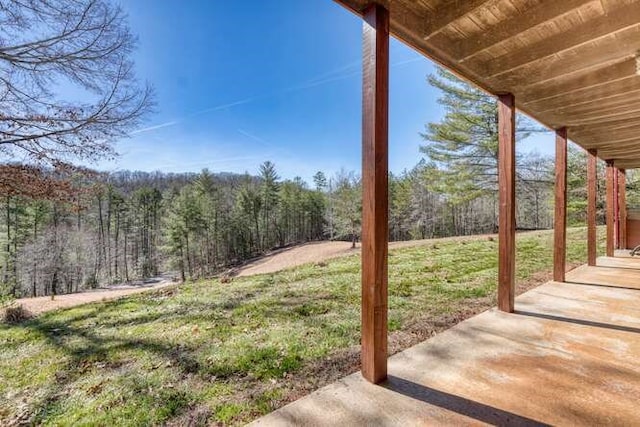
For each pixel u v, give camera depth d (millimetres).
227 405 1807
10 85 4961
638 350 2262
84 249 20266
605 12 2006
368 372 1873
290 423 1517
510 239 3047
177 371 2281
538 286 4070
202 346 2699
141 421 1730
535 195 17531
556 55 2404
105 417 1794
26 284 16500
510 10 1962
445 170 13172
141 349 2746
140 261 26953
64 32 4934
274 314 3469
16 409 1953
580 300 3447
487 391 1762
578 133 4406
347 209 22859
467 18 2020
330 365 2217
